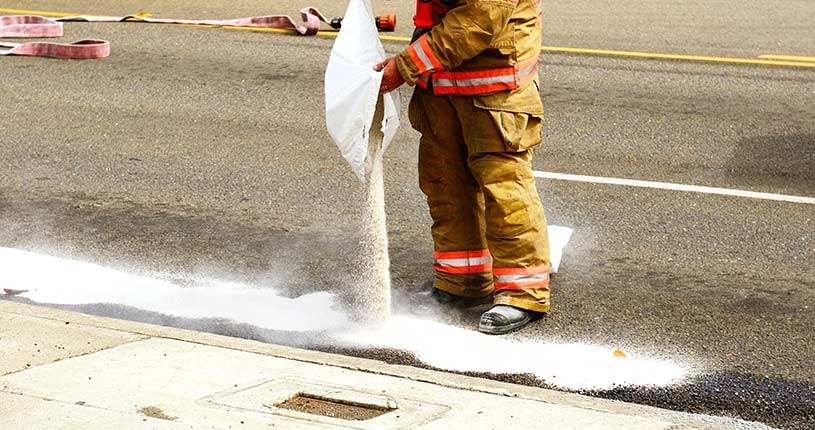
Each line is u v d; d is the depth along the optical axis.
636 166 13.12
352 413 6.77
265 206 11.85
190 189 12.38
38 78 17.02
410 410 6.75
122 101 15.88
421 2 8.27
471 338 8.52
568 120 14.89
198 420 6.50
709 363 8.12
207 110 15.48
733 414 7.36
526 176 8.59
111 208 11.73
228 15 21.70
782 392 7.68
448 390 7.11
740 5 22.86
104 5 22.69
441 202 9.04
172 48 18.91
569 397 7.11
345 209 11.80
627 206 11.82
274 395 6.93
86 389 6.93
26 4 22.80
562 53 18.59
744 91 16.30
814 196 12.08
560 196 12.13
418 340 8.46
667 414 7.12
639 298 9.38
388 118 8.31
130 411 6.61
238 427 6.42
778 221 11.34
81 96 16.09
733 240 10.85
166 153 13.66
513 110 8.30
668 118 14.98
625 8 22.62
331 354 7.79
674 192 12.23
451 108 8.62
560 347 8.36
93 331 7.98
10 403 6.69
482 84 8.24
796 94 16.14
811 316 9.04
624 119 14.92
